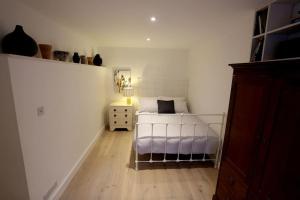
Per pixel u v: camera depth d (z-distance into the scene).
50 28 2.00
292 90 0.92
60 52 2.03
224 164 1.62
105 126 4.06
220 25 2.13
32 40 1.40
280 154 0.99
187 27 2.27
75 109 2.28
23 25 1.56
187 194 1.96
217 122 2.60
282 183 0.98
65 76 1.96
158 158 2.72
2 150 1.26
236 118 1.45
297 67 0.88
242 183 1.33
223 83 2.45
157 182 2.15
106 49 3.94
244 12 1.72
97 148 3.05
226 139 1.59
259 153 1.16
